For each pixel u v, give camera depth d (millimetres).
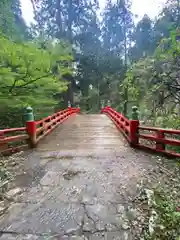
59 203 2436
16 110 7324
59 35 19469
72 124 9367
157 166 3684
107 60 23031
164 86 6488
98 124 9234
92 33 22766
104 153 4559
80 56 21406
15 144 6156
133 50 23641
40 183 3000
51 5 20203
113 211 2264
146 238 1852
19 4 16859
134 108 5133
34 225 2027
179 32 5645
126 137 5820
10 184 2965
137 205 2387
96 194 2648
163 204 2393
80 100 23422
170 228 1987
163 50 6551
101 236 1869
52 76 7320
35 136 5324
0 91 6203
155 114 8109
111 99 20656
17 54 5773
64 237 1856
